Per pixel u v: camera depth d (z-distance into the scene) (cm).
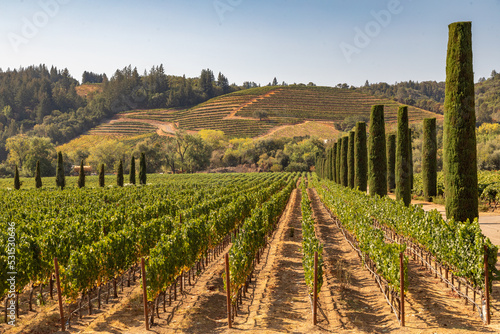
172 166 10919
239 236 1180
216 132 13312
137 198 3195
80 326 834
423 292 958
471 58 1255
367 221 1338
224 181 6394
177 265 1013
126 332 791
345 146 3897
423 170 3031
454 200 1259
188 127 17450
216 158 11112
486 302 737
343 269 1227
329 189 3192
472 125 1249
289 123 16175
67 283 827
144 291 797
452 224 968
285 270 1290
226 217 1644
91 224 1425
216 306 962
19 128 18362
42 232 1323
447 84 1290
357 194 2306
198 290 1102
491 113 10488
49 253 1008
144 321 856
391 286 860
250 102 19712
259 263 1411
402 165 2230
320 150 10131
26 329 817
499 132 7012
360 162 2836
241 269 927
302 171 10062
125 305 973
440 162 5172
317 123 16025
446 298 904
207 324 830
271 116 17250
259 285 1138
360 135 2836
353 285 1079
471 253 812
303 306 923
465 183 1245
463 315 788
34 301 1014
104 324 838
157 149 10956
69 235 1165
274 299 993
